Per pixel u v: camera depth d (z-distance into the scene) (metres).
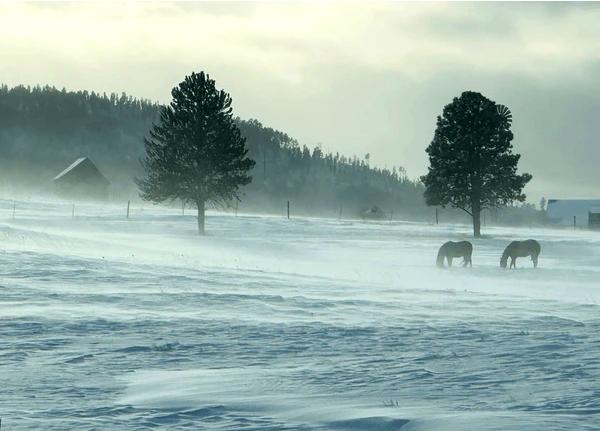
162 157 171.38
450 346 29.06
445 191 189.12
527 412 16.98
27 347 27.81
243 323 35.16
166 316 37.03
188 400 18.97
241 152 173.25
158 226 174.50
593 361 25.23
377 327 34.66
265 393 19.92
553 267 102.94
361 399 19.00
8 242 91.75
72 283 50.81
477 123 186.62
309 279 64.00
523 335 32.31
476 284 76.75
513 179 186.88
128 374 22.98
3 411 17.36
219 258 101.38
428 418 16.06
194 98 171.50
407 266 98.25
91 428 15.48
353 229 187.00
